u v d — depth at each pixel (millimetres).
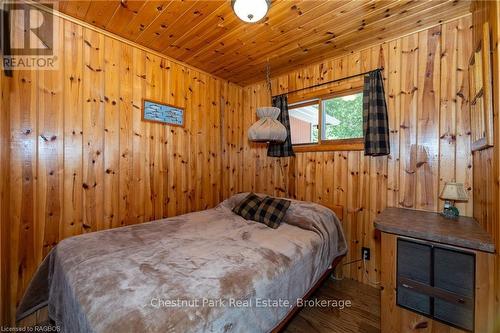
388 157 2281
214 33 2199
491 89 1277
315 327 1736
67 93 1962
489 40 1301
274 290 1350
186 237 1866
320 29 2119
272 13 1894
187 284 1164
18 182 1727
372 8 1827
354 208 2494
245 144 3604
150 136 2533
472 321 1277
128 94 2348
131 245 1654
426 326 1429
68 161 1972
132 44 2361
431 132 2055
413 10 1845
